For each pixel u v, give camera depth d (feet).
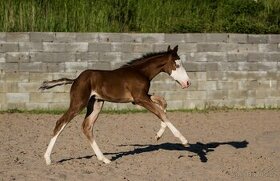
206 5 64.59
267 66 56.54
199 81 55.16
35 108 52.54
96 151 33.06
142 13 60.95
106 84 32.22
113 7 61.00
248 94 56.34
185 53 54.85
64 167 31.45
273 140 41.14
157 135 32.91
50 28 56.49
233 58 55.72
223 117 51.47
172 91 54.49
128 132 43.80
